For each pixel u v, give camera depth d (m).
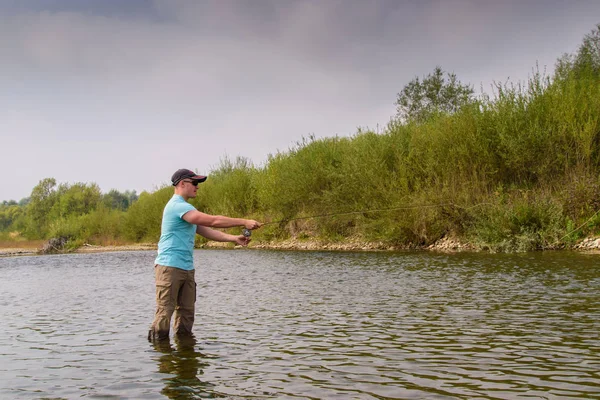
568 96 16.73
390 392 3.84
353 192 21.64
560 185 16.23
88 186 60.41
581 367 4.25
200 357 5.08
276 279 11.79
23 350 5.72
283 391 3.96
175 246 6.05
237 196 30.59
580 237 14.83
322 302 8.20
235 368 4.64
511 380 4.00
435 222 17.98
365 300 8.18
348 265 14.09
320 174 23.48
